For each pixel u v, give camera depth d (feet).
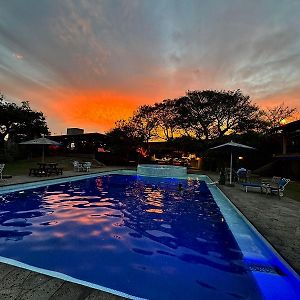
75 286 8.02
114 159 94.99
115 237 16.21
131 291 9.53
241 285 10.13
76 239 15.53
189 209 25.36
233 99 92.68
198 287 9.93
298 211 21.16
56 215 21.54
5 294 7.36
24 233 16.40
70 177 45.52
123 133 95.09
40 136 99.60
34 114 95.55
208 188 40.86
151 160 100.68
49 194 31.65
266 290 9.61
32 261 12.05
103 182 46.91
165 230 18.07
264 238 13.65
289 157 61.52
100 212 23.27
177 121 101.91
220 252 13.80
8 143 89.30
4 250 13.37
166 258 12.94
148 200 30.19
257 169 72.18
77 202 27.58
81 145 103.81
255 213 20.24
